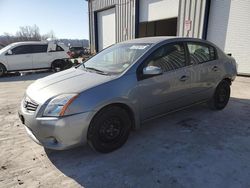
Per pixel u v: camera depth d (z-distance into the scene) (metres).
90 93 2.81
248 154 3.08
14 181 2.58
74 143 2.77
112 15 17.08
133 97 3.17
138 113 3.30
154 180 2.56
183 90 3.85
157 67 3.20
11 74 11.80
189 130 3.84
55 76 3.52
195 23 10.52
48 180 2.60
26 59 11.50
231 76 4.82
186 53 3.94
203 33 10.21
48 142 2.79
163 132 3.77
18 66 11.36
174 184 2.49
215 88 4.54
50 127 2.67
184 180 2.55
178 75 3.71
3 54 11.02
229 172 2.68
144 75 3.25
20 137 3.68
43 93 2.91
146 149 3.23
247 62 9.07
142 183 2.52
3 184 2.53
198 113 4.63
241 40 9.07
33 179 2.62
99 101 2.82
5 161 2.98
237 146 3.29
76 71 3.66
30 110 2.89
